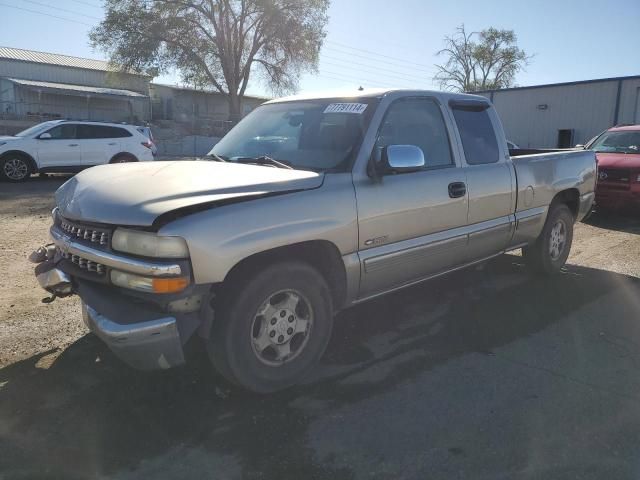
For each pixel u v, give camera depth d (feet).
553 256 19.34
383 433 9.81
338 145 12.57
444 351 13.29
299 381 11.62
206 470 8.79
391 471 8.77
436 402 10.88
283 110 14.73
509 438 9.67
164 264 9.28
